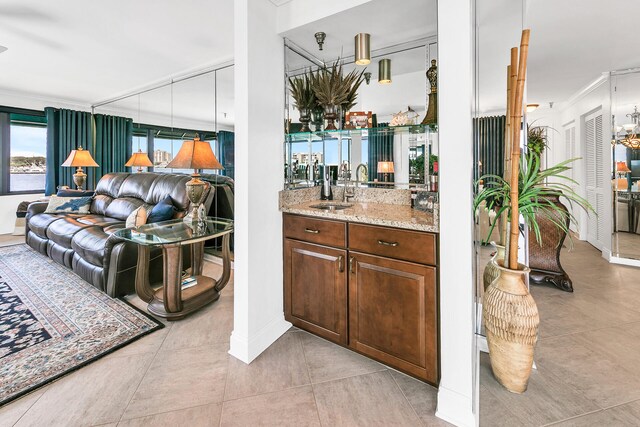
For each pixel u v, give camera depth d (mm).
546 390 1462
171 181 3369
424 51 2045
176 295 2193
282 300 2064
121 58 3271
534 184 1483
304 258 1948
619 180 3418
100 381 1549
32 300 2490
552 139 4602
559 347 1810
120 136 5102
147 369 1652
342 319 1802
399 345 1577
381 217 1638
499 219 1552
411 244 1501
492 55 1523
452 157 1274
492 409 1352
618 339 1893
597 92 3600
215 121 3828
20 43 2920
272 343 1921
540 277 2721
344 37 2043
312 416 1340
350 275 1745
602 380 1531
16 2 2221
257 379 1581
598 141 3684
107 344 1876
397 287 1562
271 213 1949
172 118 4531
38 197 5184
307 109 2244
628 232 3373
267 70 1874
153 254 2725
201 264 2738
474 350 1270
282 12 1941
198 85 3850
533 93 4027
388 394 1475
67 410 1356
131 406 1386
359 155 2328
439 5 1273
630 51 2803
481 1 1504
